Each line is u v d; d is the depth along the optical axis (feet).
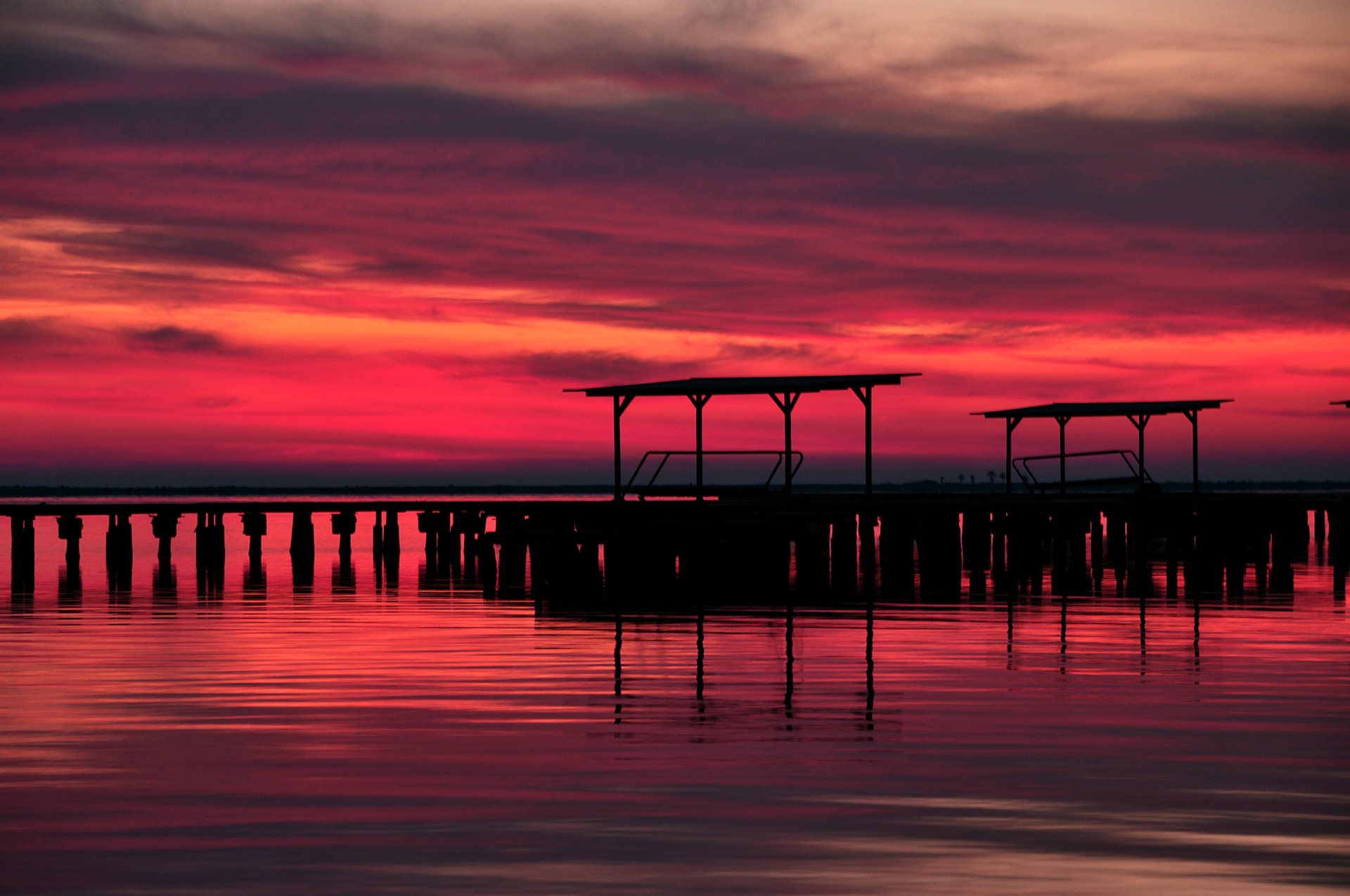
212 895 31.60
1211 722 52.26
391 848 35.32
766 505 120.67
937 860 34.19
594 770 44.21
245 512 164.25
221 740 48.96
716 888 32.01
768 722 52.29
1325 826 37.37
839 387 121.80
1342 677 64.13
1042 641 78.69
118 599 112.98
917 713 54.39
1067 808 39.19
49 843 35.91
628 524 118.73
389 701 57.21
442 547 165.17
